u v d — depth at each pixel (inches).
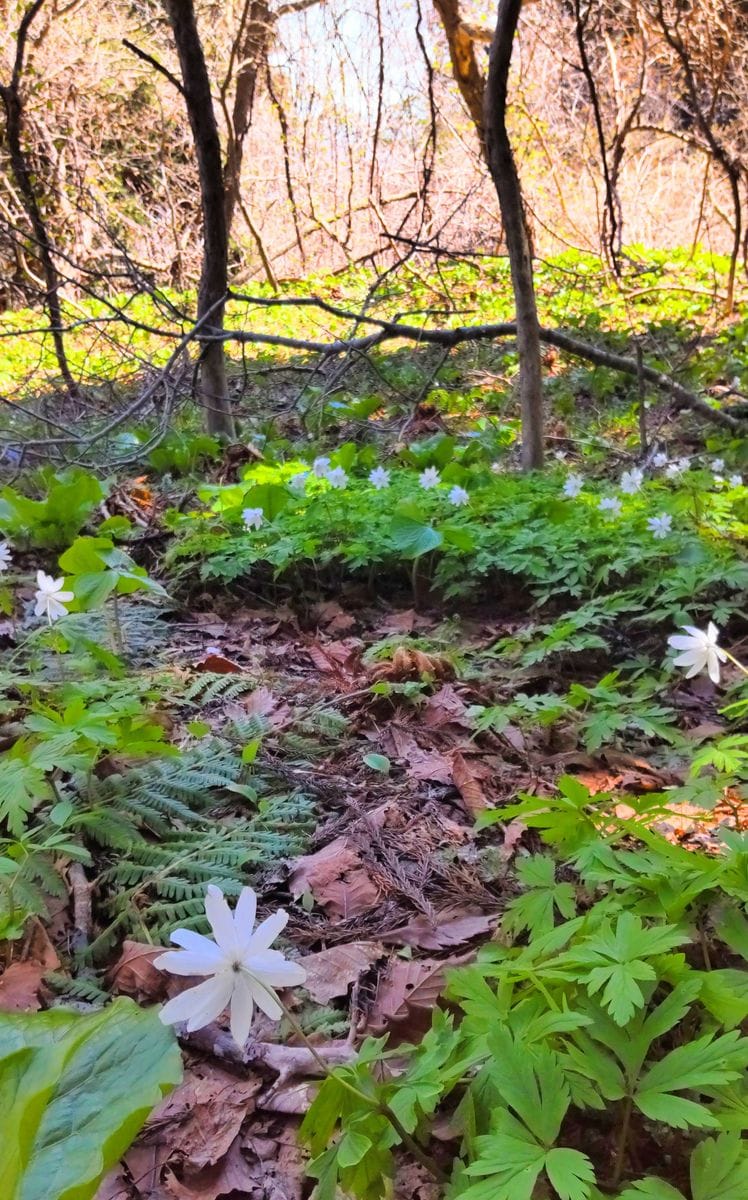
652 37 464.8
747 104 507.8
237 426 301.4
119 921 85.7
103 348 436.1
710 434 278.8
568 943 69.7
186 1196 61.9
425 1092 54.7
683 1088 55.3
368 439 297.7
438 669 139.7
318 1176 55.5
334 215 600.4
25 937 84.8
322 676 145.7
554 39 490.9
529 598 176.1
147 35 505.7
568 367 390.0
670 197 633.6
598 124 313.6
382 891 92.4
